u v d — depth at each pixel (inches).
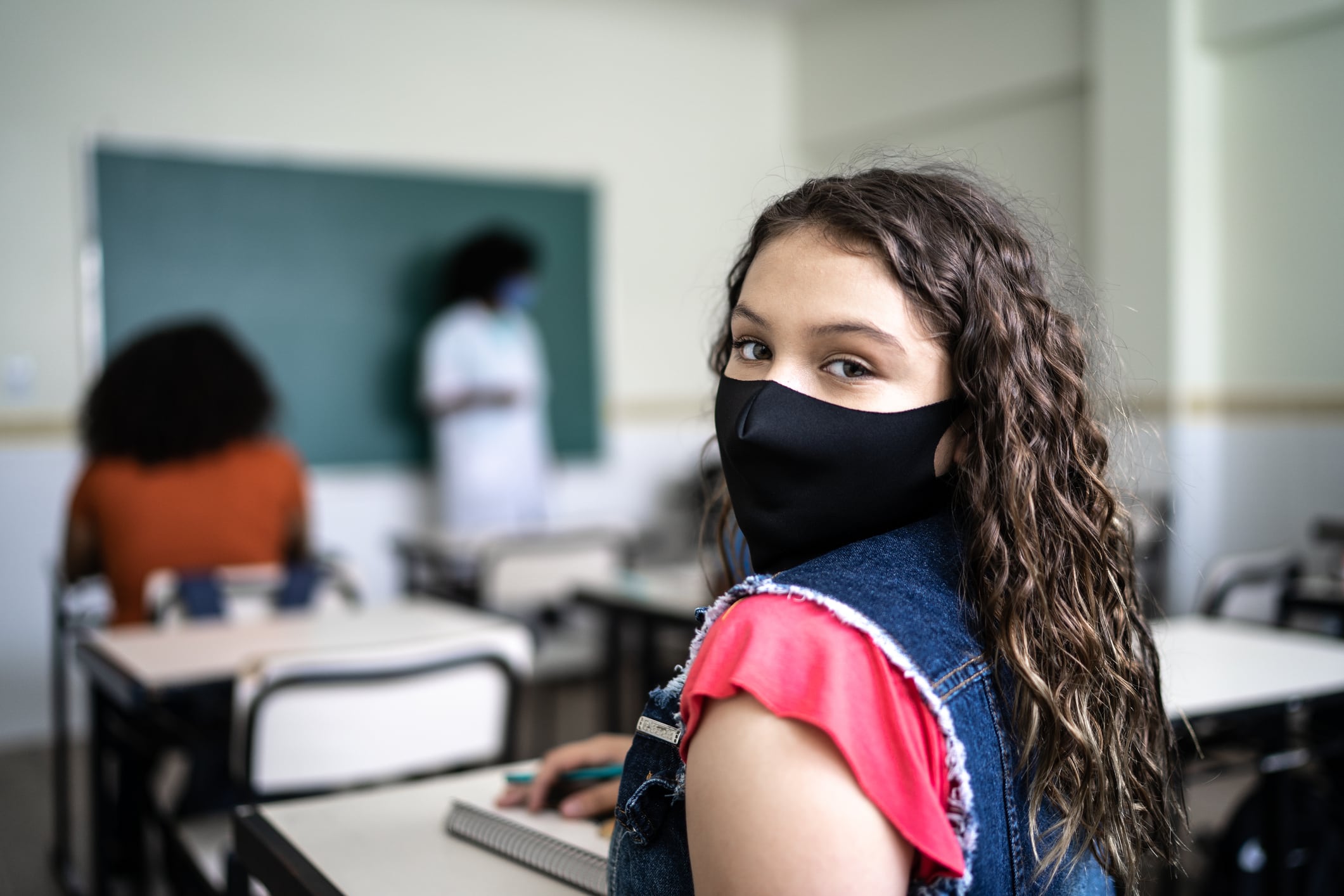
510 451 180.5
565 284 199.2
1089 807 27.0
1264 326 155.6
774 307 26.5
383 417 182.4
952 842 22.0
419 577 164.7
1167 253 158.9
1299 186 150.8
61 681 108.3
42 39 156.1
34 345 156.9
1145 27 160.4
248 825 40.9
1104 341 33.8
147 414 100.7
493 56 191.0
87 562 104.9
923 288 25.6
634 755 27.3
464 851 38.1
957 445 27.0
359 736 65.7
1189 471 159.2
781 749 21.5
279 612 94.8
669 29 209.2
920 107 198.7
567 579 137.1
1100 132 166.7
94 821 87.7
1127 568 30.5
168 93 164.6
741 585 25.1
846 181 28.0
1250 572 97.8
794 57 222.2
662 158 209.2
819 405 26.1
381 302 181.6
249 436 105.5
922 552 26.1
